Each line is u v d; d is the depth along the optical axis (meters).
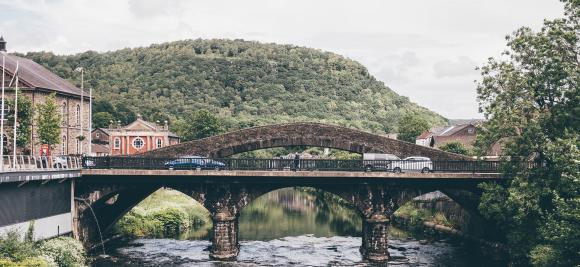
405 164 46.09
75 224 44.03
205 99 180.88
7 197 33.66
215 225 44.69
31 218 36.88
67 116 62.34
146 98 178.62
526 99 38.38
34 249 33.12
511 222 39.19
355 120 169.12
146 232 56.94
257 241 54.25
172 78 195.75
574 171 30.31
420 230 60.12
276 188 45.22
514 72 39.03
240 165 44.03
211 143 51.34
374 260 44.06
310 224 67.81
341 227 65.06
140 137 99.94
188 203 70.31
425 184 44.97
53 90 57.84
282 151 133.12
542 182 36.00
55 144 56.53
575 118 35.53
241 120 148.88
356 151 51.34
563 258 30.22
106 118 134.75
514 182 37.09
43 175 37.44
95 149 98.94
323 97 185.12
